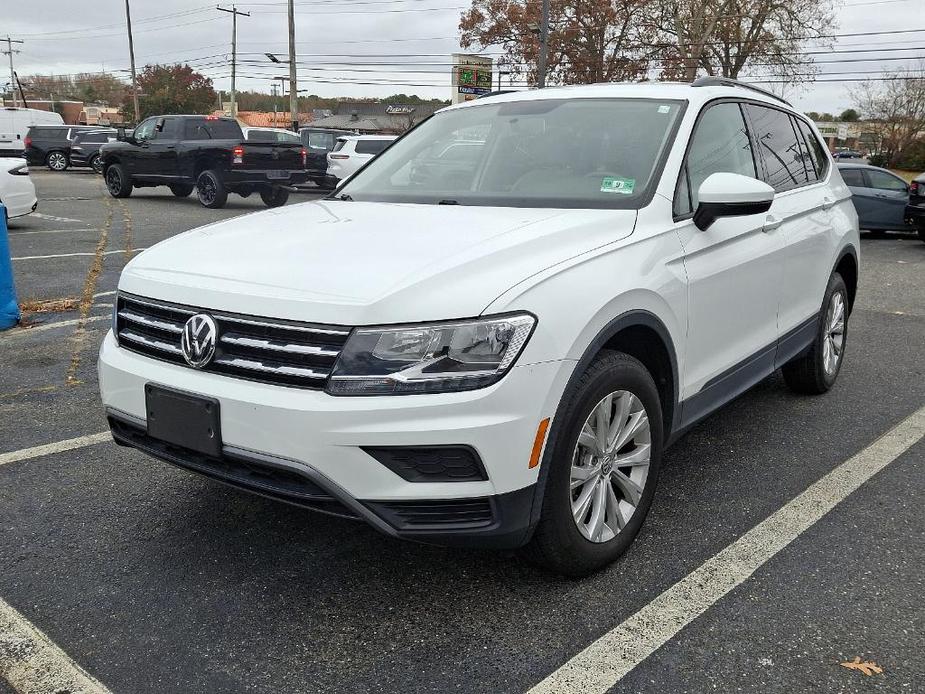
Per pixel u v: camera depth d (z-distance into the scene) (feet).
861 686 7.79
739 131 13.39
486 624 8.75
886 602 9.26
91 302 25.08
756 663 8.12
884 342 22.54
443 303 8.07
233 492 11.99
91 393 16.39
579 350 8.61
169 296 9.11
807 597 9.33
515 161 12.04
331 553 10.25
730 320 11.97
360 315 7.97
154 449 9.39
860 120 214.69
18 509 11.33
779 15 147.13
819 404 16.61
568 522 8.95
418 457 8.00
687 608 9.07
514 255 8.84
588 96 13.06
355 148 73.82
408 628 8.68
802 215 14.52
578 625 8.73
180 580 9.57
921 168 191.42
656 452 10.25
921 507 11.79
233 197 74.49
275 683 7.79
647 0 147.54
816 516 11.43
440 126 13.98
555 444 8.57
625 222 10.20
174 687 7.71
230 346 8.55
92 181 88.69
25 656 8.11
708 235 11.22
